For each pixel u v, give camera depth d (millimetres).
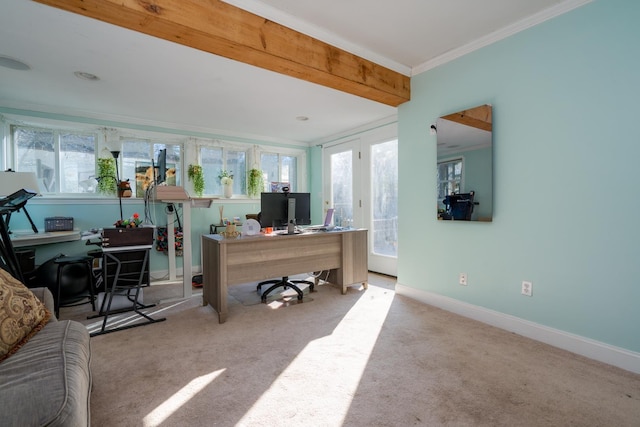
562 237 2184
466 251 2785
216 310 2805
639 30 1855
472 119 2660
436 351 2148
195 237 4812
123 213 4281
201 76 2998
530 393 1675
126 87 3256
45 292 1804
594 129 2029
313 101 3736
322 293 3582
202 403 1610
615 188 1954
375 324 2633
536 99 2299
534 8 2209
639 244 1871
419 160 3176
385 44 2709
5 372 1105
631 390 1697
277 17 2238
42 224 3789
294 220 3361
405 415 1515
